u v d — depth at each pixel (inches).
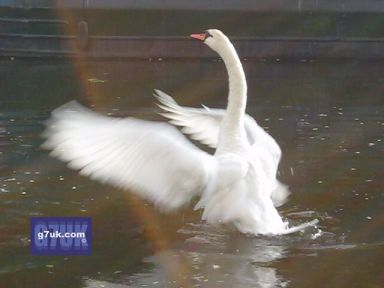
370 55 1512.1
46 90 1037.2
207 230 434.0
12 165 587.5
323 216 474.0
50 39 1433.3
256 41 1493.6
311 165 608.1
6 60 1402.6
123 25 1469.0
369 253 407.8
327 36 1515.7
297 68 1365.7
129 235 430.6
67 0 1453.0
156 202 376.8
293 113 877.2
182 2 1491.1
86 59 1434.5
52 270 380.8
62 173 562.3
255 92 1051.9
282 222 432.1
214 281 365.1
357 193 525.0
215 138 474.0
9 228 442.6
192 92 1045.2
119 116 830.5
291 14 1510.8
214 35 447.8
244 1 1508.4
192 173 384.2
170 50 1467.8
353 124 807.1
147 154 370.6
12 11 1451.8
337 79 1210.6
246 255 399.5
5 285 360.5
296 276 373.4
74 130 355.6
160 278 367.9
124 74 1233.4
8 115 829.2
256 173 418.0
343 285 362.3
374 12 1523.1
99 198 500.4
